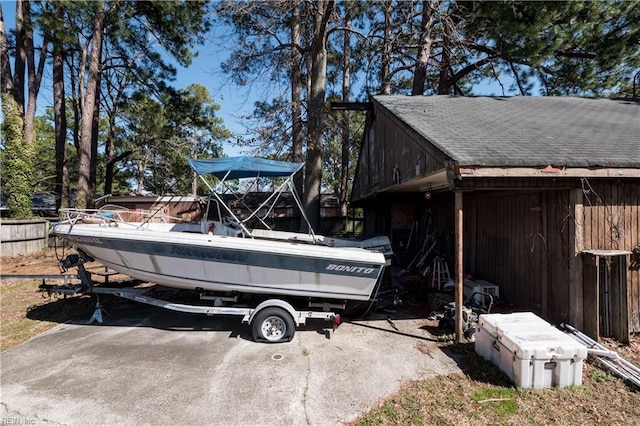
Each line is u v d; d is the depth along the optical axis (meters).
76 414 2.98
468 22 11.02
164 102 18.55
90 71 13.84
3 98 12.97
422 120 6.22
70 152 27.97
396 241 10.52
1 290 7.16
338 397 3.28
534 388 3.38
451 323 4.89
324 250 4.63
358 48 16.42
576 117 6.70
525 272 5.60
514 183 4.45
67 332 4.90
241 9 10.18
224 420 2.93
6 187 13.03
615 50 10.55
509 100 8.51
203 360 4.02
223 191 5.55
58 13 13.45
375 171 9.60
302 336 4.82
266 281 4.76
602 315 4.58
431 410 3.06
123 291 5.19
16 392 3.31
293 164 5.44
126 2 14.85
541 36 10.29
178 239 4.61
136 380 3.55
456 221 4.46
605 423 2.89
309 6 11.14
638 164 4.23
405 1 12.91
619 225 4.65
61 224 5.06
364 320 5.52
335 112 15.50
